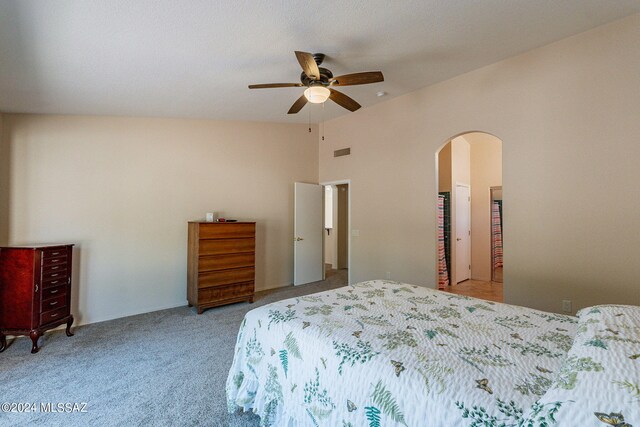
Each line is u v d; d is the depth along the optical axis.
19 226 3.32
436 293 2.29
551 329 1.56
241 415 1.94
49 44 2.28
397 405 1.09
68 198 3.56
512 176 3.25
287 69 3.07
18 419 1.89
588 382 0.83
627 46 2.58
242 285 4.36
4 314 2.84
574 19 2.57
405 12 2.32
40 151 3.44
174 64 2.79
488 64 3.38
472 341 1.42
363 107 4.83
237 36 2.45
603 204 2.72
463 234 5.82
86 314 3.61
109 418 1.90
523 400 0.96
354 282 5.02
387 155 4.55
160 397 2.12
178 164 4.30
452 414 0.97
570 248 2.89
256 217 5.05
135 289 3.95
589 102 2.78
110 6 1.95
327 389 1.33
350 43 2.73
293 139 5.49
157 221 4.12
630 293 2.59
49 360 2.66
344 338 1.46
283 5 2.13
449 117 3.78
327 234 7.87
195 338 3.15
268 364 1.67
